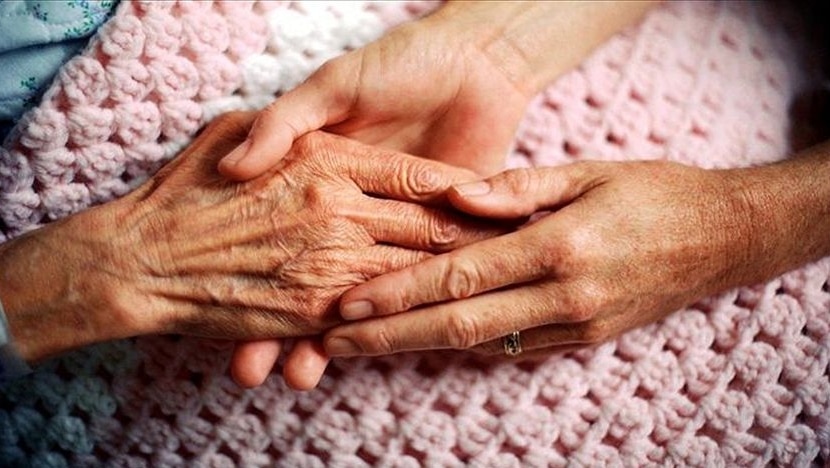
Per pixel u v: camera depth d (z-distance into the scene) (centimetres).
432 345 57
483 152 62
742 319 61
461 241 58
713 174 60
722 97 64
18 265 57
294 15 60
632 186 58
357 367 60
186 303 57
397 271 56
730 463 61
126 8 57
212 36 58
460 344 56
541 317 56
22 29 56
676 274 58
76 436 62
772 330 61
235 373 58
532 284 57
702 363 61
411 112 60
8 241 58
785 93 66
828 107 67
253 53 60
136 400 61
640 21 64
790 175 60
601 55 63
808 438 61
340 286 57
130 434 62
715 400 61
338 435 60
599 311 57
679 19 65
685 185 59
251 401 60
